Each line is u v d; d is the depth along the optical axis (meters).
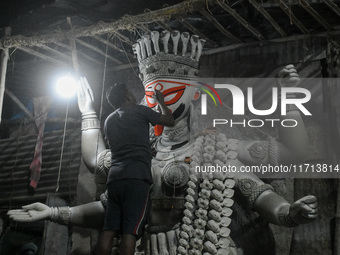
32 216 5.42
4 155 7.63
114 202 4.77
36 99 7.60
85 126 5.87
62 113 7.56
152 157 5.63
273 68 6.12
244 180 5.14
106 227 4.74
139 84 7.00
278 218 4.76
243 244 5.45
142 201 4.66
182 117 5.55
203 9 5.49
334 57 5.77
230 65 6.35
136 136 4.82
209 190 5.12
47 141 7.35
